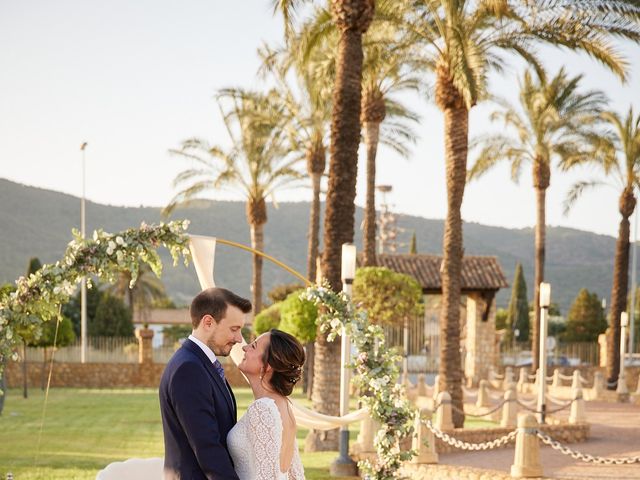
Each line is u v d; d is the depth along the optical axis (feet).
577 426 53.78
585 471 40.81
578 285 501.56
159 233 19.20
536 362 104.06
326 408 46.34
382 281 78.79
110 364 116.16
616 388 92.38
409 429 25.89
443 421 49.65
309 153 94.79
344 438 38.88
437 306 117.08
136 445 49.90
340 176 45.85
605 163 93.35
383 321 79.77
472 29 55.16
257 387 14.40
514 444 50.03
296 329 80.07
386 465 25.77
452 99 54.19
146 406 80.33
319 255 97.60
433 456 40.50
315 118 91.61
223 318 13.62
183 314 223.71
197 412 12.80
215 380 13.47
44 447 47.98
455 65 51.24
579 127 94.17
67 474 37.37
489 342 108.06
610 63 54.49
